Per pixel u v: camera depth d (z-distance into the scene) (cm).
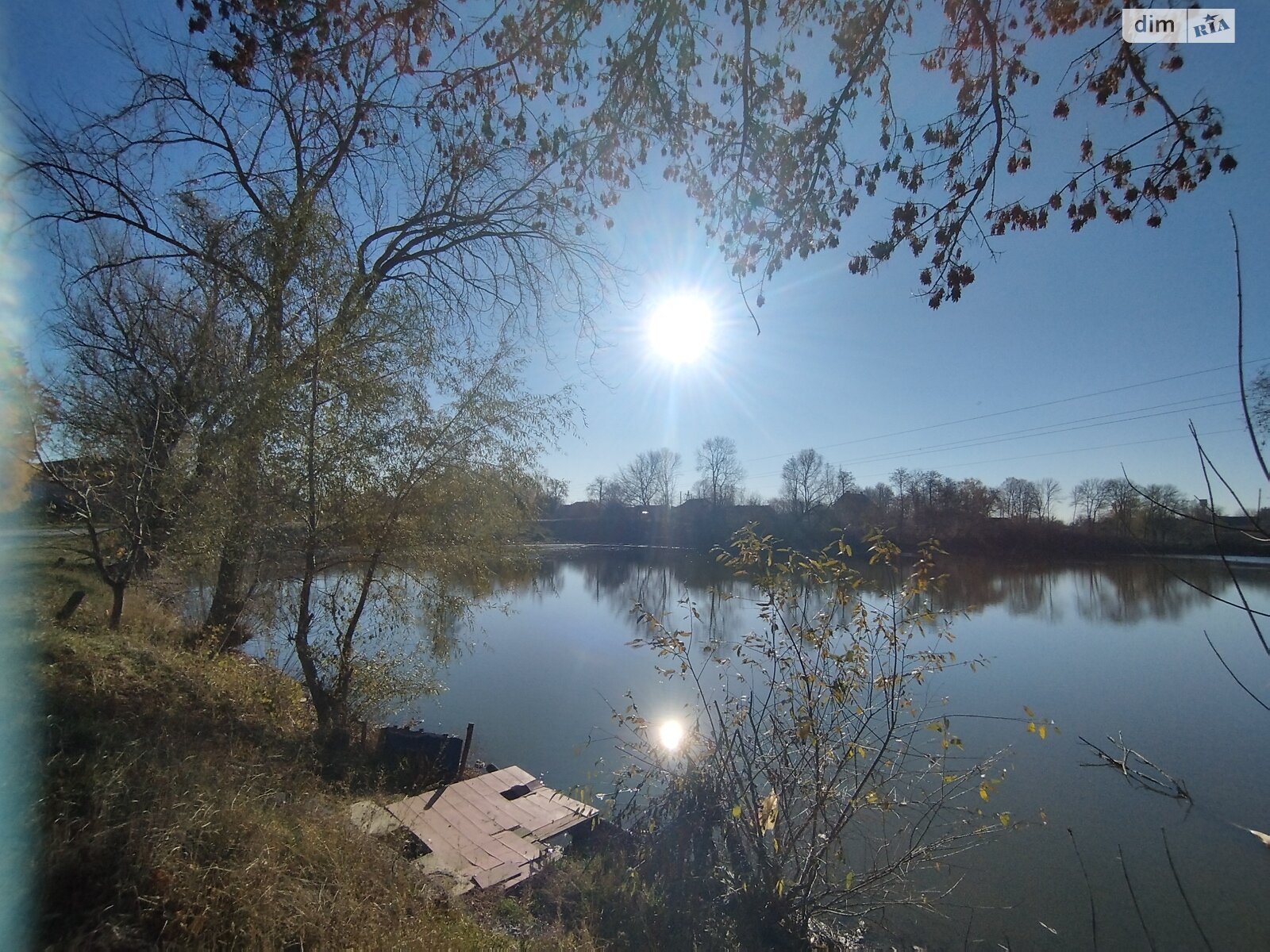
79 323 1207
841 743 509
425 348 865
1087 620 2406
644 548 6544
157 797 392
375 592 868
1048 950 549
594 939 440
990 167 373
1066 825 753
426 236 1195
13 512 954
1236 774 915
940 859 593
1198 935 575
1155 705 1276
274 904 348
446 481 870
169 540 893
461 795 703
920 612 499
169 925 317
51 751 438
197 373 1053
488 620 2434
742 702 577
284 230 812
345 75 417
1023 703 1287
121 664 686
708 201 517
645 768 784
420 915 398
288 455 773
